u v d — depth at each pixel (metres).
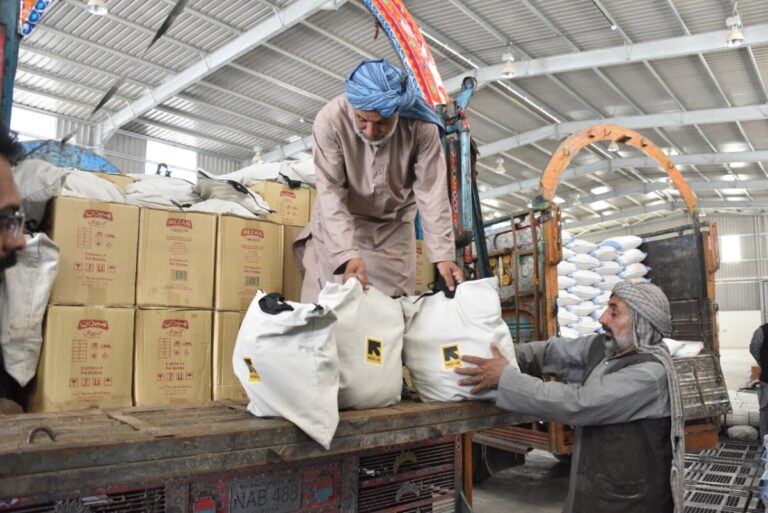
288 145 13.57
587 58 9.22
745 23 8.26
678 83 10.39
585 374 2.41
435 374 2.26
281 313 1.79
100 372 2.15
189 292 2.39
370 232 2.62
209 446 1.52
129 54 9.65
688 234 5.91
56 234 2.13
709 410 4.64
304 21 8.66
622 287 2.33
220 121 12.38
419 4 8.27
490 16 8.60
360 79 2.11
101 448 1.34
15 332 1.96
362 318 2.07
